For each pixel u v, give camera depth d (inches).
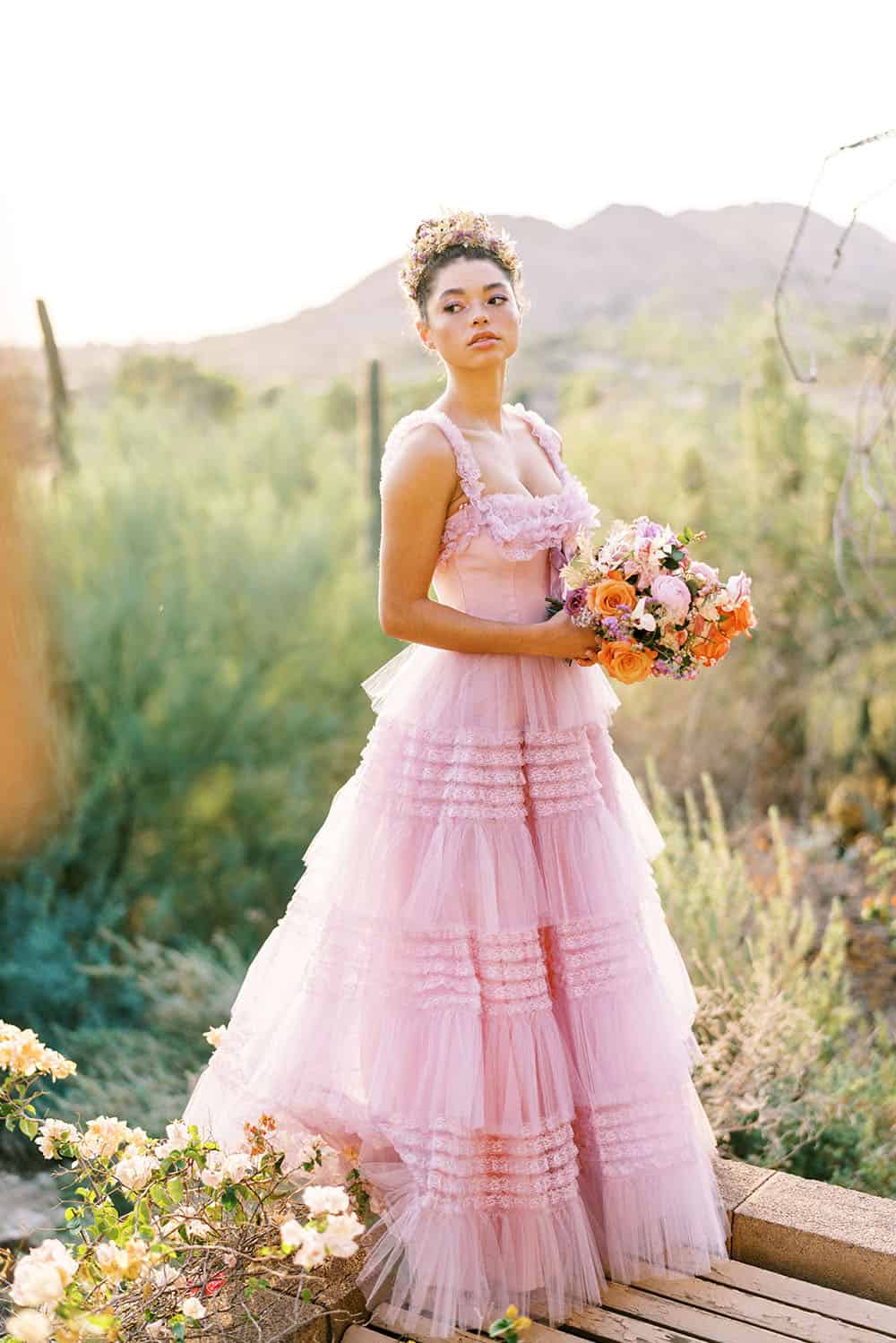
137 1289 77.1
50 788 259.9
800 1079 128.8
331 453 380.8
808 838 247.1
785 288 273.0
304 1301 79.5
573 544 85.3
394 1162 83.3
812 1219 87.4
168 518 322.7
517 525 82.9
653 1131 81.7
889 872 222.5
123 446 339.0
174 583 316.2
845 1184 119.1
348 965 82.5
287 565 332.5
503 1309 78.6
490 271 84.9
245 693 318.3
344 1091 81.3
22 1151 174.9
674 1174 82.8
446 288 84.8
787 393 275.6
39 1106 181.2
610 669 80.7
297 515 357.7
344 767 327.6
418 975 80.3
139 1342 74.8
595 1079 81.0
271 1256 77.5
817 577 267.0
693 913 153.3
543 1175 78.2
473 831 80.7
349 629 336.2
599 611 80.0
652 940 90.4
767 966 138.2
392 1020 80.5
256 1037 87.8
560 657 83.4
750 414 283.1
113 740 299.4
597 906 82.4
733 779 277.7
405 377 482.0
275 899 302.7
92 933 256.4
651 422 336.8
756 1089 123.7
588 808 84.7
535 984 80.0
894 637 257.6
